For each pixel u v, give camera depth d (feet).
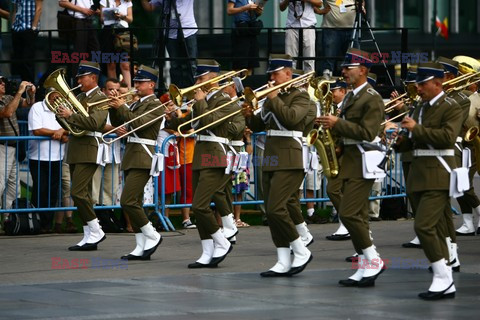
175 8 85.92
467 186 49.47
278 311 45.29
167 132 76.84
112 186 75.97
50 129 74.59
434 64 49.96
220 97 61.36
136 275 56.18
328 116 51.96
